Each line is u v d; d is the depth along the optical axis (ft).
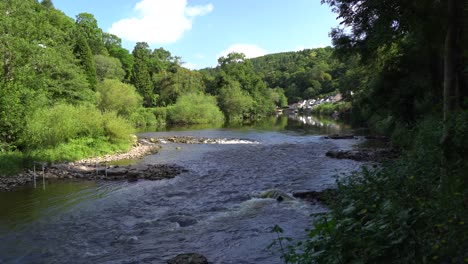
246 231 31.09
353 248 13.91
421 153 28.91
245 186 49.60
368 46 47.21
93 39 269.64
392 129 105.40
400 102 75.77
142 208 39.58
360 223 14.94
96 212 38.22
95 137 83.05
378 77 82.89
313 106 375.25
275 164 67.97
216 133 145.48
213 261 25.16
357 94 150.82
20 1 75.97
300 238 28.35
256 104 290.56
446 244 12.00
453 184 17.56
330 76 430.61
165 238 30.22
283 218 34.24
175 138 121.80
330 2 47.55
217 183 51.96
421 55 63.52
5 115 61.26
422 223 13.58
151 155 83.10
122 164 69.41
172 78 263.49
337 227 16.03
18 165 58.34
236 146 100.32
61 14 239.30
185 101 220.43
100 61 234.79
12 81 65.98
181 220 34.76
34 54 74.43
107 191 47.55
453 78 26.35
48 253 27.43
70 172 59.31
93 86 167.63
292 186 48.60
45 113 70.74
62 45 120.78
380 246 12.75
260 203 39.83
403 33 41.45
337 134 129.08
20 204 41.32
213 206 39.75
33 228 33.19
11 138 64.03
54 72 107.24
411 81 72.64
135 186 50.47
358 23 45.65
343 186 27.48
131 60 327.06
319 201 39.60
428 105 66.74
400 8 32.42
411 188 21.22
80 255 26.96
